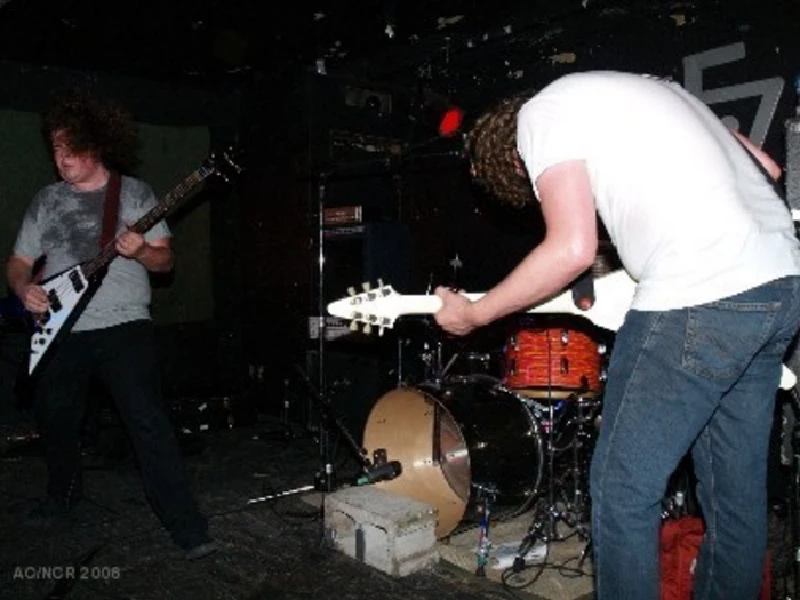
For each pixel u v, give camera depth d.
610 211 1.66
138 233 3.02
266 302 5.82
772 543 3.12
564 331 3.20
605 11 4.38
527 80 4.86
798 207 3.08
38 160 5.38
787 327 1.69
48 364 3.14
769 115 3.74
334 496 3.13
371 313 2.25
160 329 5.88
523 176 1.87
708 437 1.89
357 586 2.81
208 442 5.04
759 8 3.77
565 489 3.51
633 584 1.65
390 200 5.58
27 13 4.45
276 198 5.71
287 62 5.61
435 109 4.71
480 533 3.18
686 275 1.58
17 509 3.65
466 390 3.33
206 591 2.77
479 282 5.06
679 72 4.11
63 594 2.73
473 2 4.61
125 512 3.59
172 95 5.89
